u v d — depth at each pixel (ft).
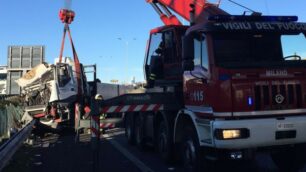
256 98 26.17
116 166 35.81
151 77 40.37
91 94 72.54
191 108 29.86
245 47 27.53
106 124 50.85
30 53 86.74
